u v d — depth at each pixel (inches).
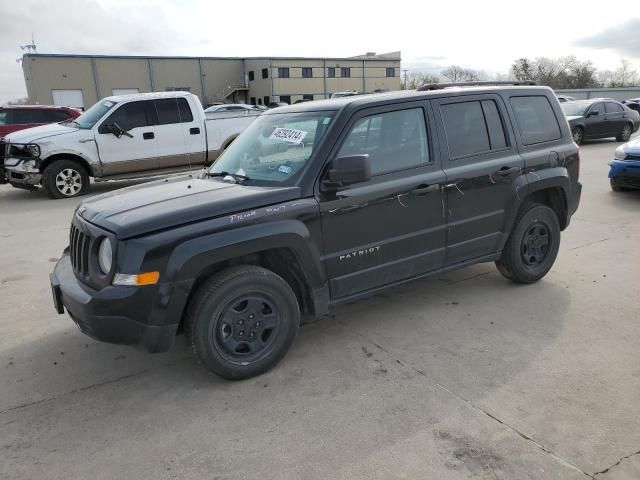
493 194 175.0
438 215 163.0
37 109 585.3
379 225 151.1
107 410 125.6
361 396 126.8
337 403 124.3
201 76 2281.0
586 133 714.8
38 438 115.4
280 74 2341.3
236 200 130.6
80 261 134.4
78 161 425.4
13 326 176.2
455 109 168.9
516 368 137.3
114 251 120.1
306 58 2394.2
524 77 3051.2
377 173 151.0
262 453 107.3
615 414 115.8
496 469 99.7
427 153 161.6
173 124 444.1
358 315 176.4
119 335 122.2
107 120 422.6
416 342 154.9
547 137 194.1
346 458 104.6
